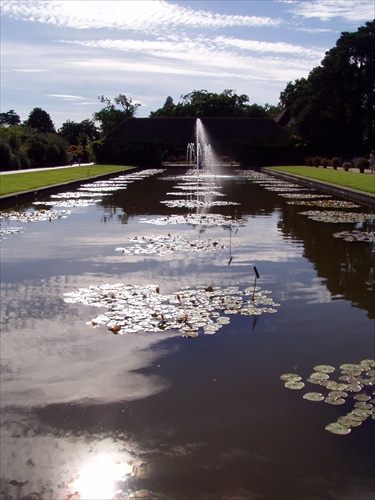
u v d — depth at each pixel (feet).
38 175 83.35
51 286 20.56
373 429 10.47
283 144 142.72
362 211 44.88
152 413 11.07
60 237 31.78
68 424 10.64
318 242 30.17
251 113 233.14
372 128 154.92
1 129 110.32
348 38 144.46
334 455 9.67
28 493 8.66
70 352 14.10
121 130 164.45
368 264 24.61
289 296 19.31
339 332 15.72
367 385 12.25
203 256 26.02
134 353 14.05
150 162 141.59
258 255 26.43
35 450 9.77
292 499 8.54
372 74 142.82
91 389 12.09
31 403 11.46
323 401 11.55
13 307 17.90
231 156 151.02
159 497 8.57
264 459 9.53
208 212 44.01
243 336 15.33
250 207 47.65
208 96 222.48
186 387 12.19
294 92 220.02
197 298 18.78
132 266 23.82
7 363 13.42
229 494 8.64
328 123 146.51
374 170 93.91
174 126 164.66
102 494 8.64
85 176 85.97
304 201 53.16
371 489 8.78
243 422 10.73
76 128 258.98
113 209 46.19
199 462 9.45
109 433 10.33
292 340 15.07
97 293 19.45
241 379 12.60
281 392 11.97
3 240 30.96
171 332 15.53
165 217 40.50
